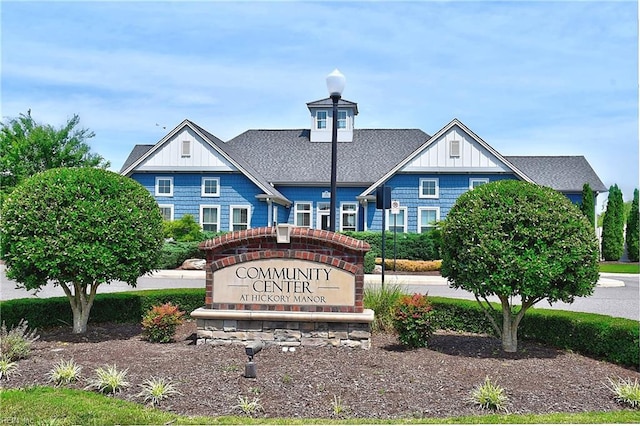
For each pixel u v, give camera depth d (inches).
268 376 271.6
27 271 355.3
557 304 577.6
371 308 400.2
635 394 241.0
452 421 215.2
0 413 215.8
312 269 350.6
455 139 1064.8
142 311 439.5
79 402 229.9
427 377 275.0
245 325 347.9
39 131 1581.0
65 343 350.6
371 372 281.7
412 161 1075.9
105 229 349.1
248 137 1302.9
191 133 1092.5
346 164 1194.0
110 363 294.5
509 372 288.0
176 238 997.8
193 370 280.4
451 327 414.6
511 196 332.8
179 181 1099.9
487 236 319.3
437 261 930.1
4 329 325.7
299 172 1182.9
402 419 218.2
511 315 354.9
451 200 1071.0
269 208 1075.3
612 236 1408.7
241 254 354.3
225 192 1091.9
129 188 378.6
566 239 317.7
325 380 267.0
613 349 318.3
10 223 346.3
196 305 449.1
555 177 1261.1
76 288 379.2
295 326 344.8
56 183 356.8
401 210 1083.9
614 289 751.7
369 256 877.2
